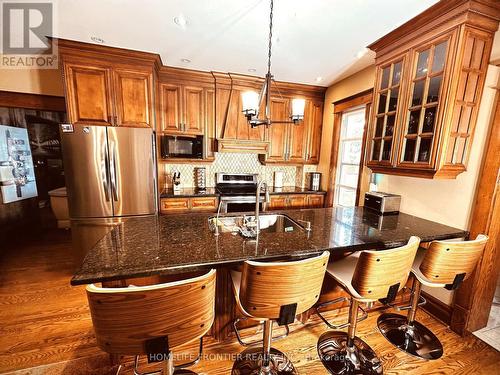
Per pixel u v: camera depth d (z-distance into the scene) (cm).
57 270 275
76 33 219
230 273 157
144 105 273
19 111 388
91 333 182
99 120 262
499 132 162
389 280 132
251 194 342
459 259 142
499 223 173
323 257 118
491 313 213
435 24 168
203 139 339
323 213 227
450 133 168
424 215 212
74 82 251
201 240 150
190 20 194
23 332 182
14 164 369
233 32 211
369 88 278
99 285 210
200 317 100
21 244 350
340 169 361
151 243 143
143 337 92
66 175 255
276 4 169
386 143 215
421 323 199
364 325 195
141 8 179
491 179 167
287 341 177
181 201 322
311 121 383
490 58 166
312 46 232
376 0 162
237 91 343
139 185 274
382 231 175
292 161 384
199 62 285
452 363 162
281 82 347
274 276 108
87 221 265
